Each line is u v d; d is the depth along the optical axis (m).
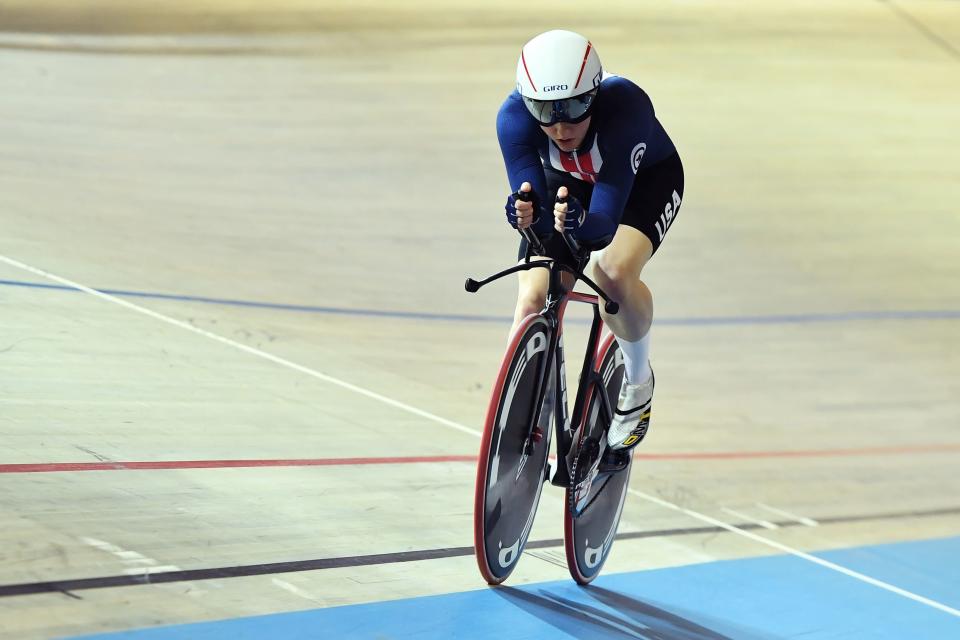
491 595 8.15
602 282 8.09
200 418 10.88
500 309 19.92
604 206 7.49
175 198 23.06
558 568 9.36
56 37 41.78
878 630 9.36
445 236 24.33
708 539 11.39
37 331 12.28
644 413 8.77
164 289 15.94
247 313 15.84
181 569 7.39
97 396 10.71
